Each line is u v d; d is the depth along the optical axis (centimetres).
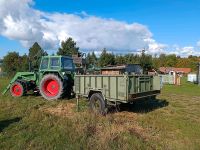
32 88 1562
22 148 622
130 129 769
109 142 640
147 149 612
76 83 1120
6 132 747
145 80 1031
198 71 3569
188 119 966
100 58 4250
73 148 611
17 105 1198
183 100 1531
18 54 4409
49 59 1441
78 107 1110
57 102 1298
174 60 9769
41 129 773
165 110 1145
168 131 788
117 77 954
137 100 1001
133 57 4616
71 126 797
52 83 1412
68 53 3975
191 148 627
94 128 761
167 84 3253
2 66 4522
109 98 985
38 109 1114
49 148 620
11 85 1563
